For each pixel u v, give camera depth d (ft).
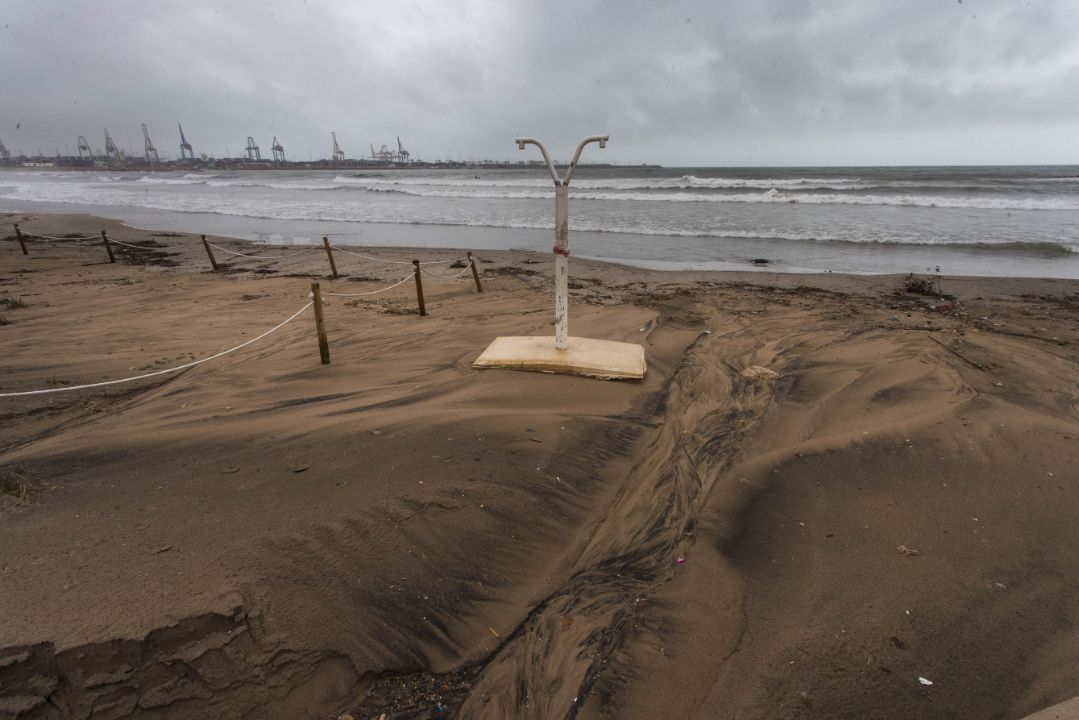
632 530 12.01
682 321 29.94
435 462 13.43
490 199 132.16
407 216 97.35
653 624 9.42
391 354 23.44
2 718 6.63
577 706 8.02
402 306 34.45
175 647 7.52
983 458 14.43
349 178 271.08
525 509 12.19
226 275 47.60
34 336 26.66
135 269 51.21
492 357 20.95
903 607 9.50
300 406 17.47
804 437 16.03
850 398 18.83
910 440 15.43
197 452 13.70
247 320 30.45
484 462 13.65
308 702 7.86
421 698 8.19
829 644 8.79
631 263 53.16
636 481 13.91
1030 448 14.87
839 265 50.47
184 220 97.19
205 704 7.39
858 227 71.46
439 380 19.85
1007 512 12.19
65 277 46.50
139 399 18.56
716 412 17.98
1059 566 10.48
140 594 8.21
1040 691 7.91
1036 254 53.47
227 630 7.89
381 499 11.64
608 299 36.65
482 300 36.27
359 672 8.32
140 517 10.60
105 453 13.64
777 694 7.97
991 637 8.87
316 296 21.09
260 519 10.68
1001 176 169.78
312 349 24.38
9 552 9.22
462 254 58.23
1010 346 24.53
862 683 8.11
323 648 8.34
